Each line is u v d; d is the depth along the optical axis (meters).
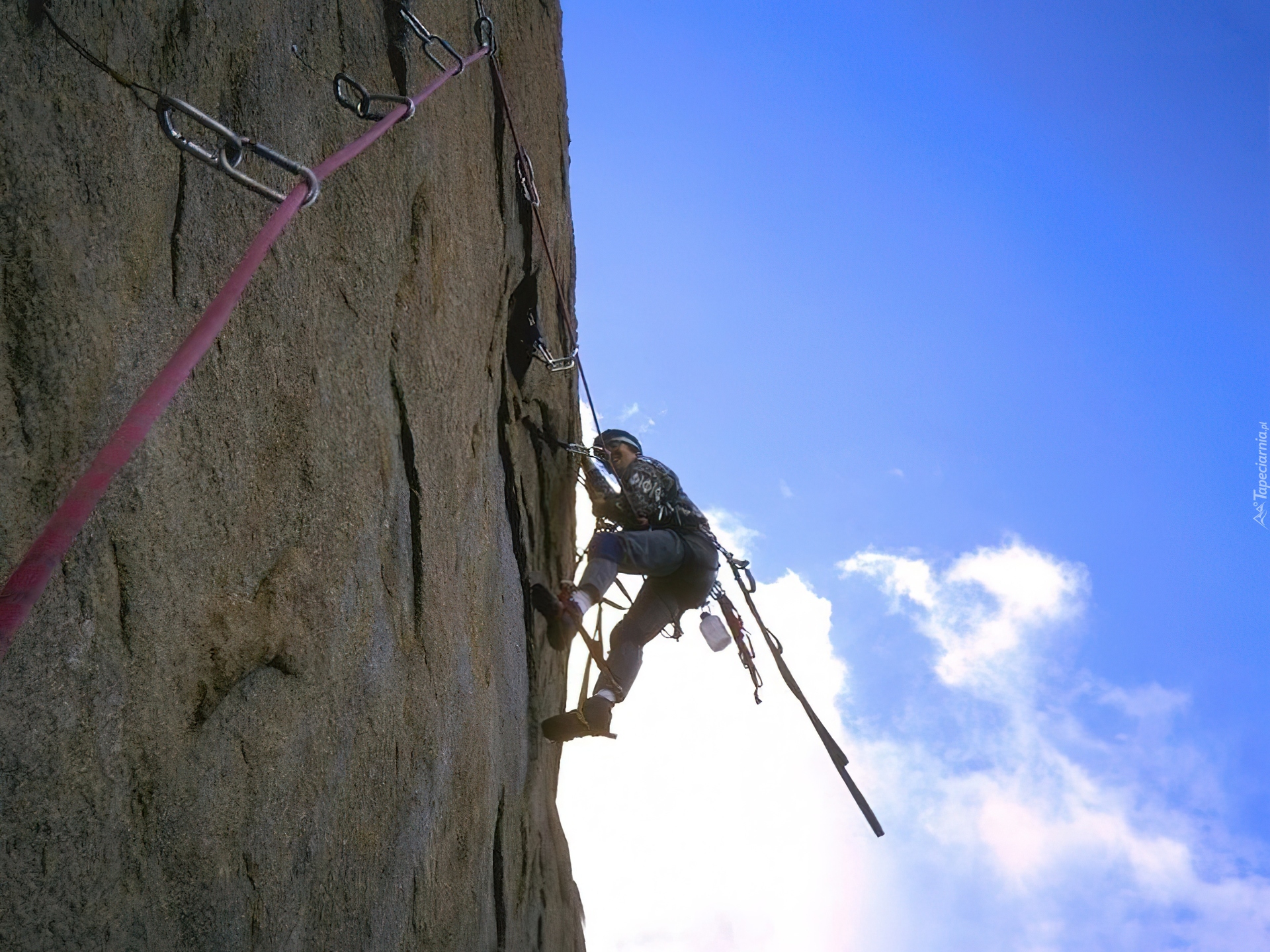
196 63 2.15
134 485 1.94
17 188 1.66
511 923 4.67
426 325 3.39
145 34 1.98
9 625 1.05
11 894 1.67
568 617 4.57
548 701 5.60
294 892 2.56
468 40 4.02
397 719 3.14
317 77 2.69
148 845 2.00
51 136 1.73
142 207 1.96
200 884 2.16
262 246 1.58
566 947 5.80
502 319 4.54
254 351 2.37
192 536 2.12
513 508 4.89
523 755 5.01
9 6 1.64
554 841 5.95
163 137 2.04
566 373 5.69
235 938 2.29
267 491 2.41
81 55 1.80
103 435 1.85
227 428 2.26
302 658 2.53
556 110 5.62
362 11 2.97
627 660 4.90
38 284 1.70
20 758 1.68
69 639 1.78
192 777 2.13
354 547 2.84
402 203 3.23
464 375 3.80
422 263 3.38
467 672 3.82
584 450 5.28
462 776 3.78
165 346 2.04
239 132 2.31
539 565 5.32
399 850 3.19
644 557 4.82
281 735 2.48
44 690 1.73
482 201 4.10
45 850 1.74
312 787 2.63
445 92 3.70
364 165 2.94
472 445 3.95
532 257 4.88
